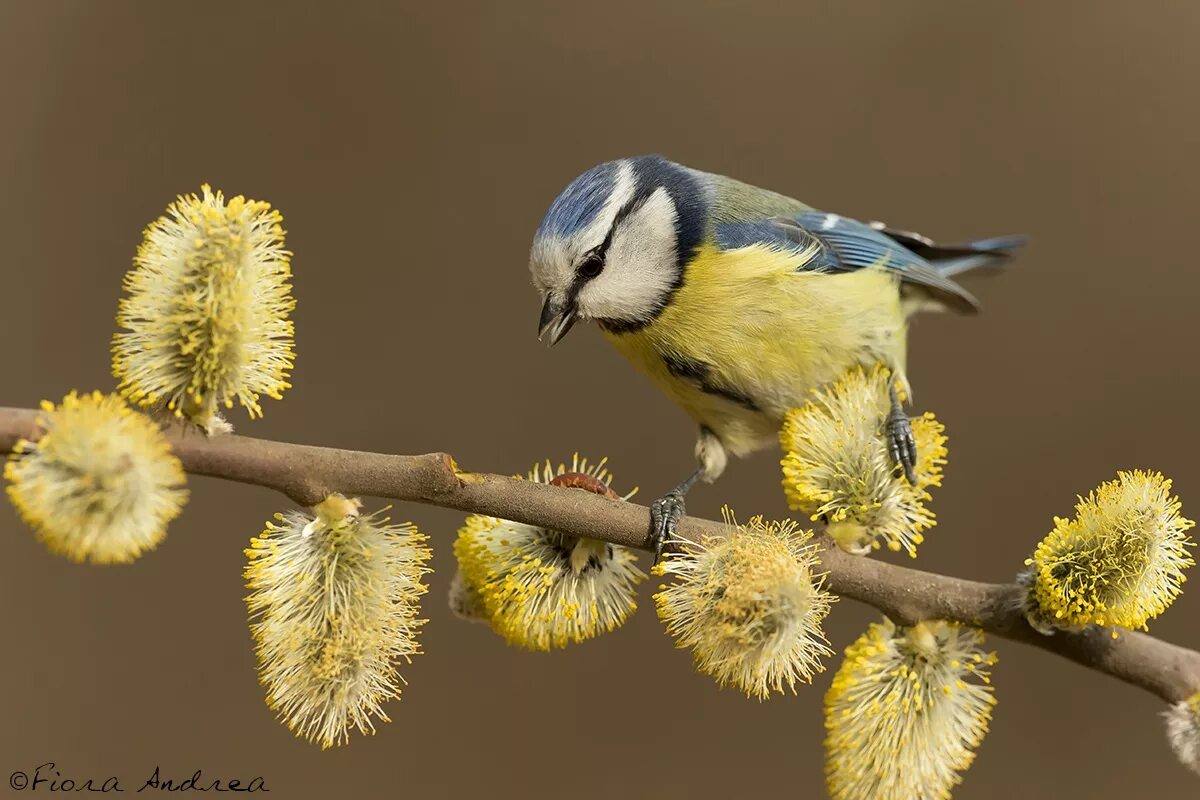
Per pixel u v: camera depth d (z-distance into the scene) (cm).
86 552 396
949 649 521
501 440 1148
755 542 489
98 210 1188
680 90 1283
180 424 463
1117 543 481
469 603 536
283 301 471
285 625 465
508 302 1203
